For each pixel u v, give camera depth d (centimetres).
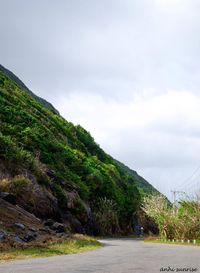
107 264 1691
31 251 2264
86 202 7494
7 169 5059
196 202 5681
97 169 9706
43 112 10812
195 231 5581
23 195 4681
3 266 1538
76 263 1716
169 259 2062
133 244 4350
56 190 6091
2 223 2983
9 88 10200
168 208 6188
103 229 8062
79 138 12962
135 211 11306
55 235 3528
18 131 7200
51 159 7262
